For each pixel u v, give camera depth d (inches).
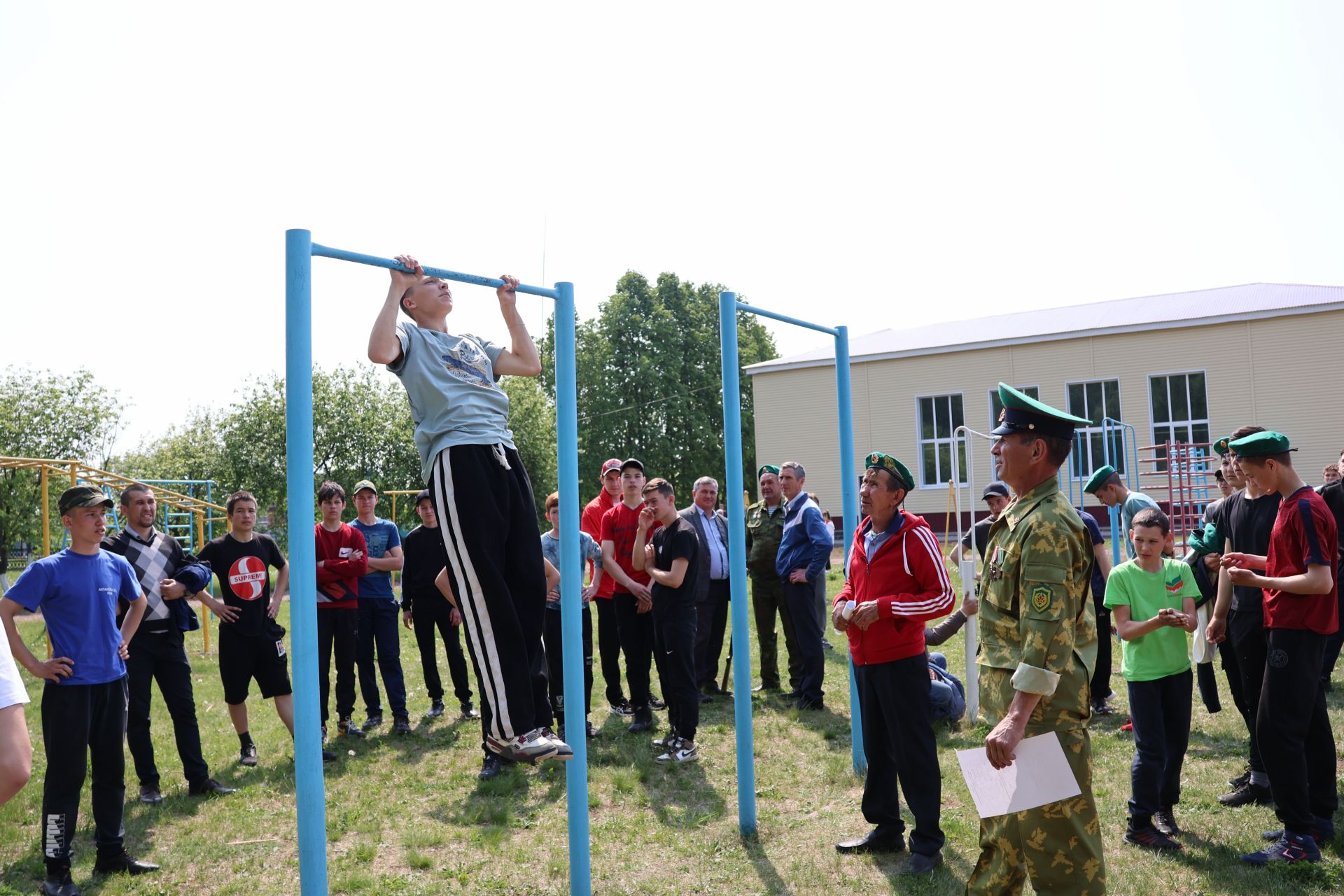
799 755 261.3
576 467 163.6
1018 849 130.3
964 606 282.8
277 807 229.9
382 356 133.7
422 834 205.2
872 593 179.9
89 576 185.8
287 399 124.7
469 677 401.4
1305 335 890.1
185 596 241.4
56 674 178.7
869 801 187.6
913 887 168.4
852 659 187.2
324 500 297.9
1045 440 130.6
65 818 179.2
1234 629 195.6
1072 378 989.2
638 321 1573.6
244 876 188.7
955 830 194.1
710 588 339.6
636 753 263.6
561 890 178.1
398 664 307.1
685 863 187.0
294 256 124.7
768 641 346.3
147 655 235.8
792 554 314.3
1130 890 161.8
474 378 141.5
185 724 239.6
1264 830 185.9
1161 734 182.4
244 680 264.8
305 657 123.0
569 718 161.3
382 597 310.0
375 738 296.8
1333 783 181.8
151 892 181.8
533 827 212.7
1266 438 177.6
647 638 293.4
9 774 76.7
